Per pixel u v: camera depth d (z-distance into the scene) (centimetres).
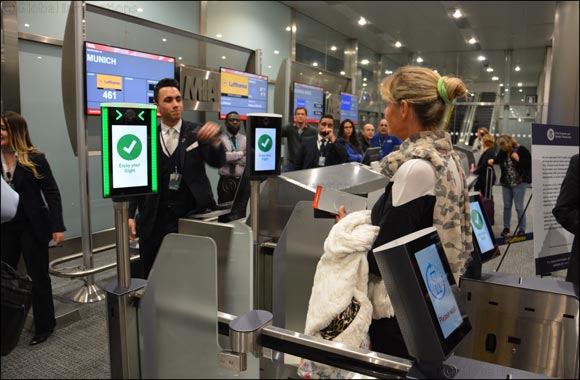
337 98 777
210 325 116
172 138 225
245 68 600
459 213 122
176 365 121
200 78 475
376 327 131
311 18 895
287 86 630
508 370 76
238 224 136
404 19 861
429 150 119
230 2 673
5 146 257
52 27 425
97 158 458
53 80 429
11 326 122
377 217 127
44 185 271
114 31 452
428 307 71
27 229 263
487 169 552
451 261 120
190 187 223
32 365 240
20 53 399
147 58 396
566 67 368
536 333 152
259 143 170
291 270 181
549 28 884
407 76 128
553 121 377
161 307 124
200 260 117
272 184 197
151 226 222
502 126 1098
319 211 161
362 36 1036
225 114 521
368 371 90
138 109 124
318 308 126
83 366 239
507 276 165
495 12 786
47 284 270
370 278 129
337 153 504
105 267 334
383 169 127
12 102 390
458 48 1120
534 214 253
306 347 99
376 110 1226
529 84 1088
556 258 259
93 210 462
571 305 146
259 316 109
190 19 595
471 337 162
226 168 256
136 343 129
